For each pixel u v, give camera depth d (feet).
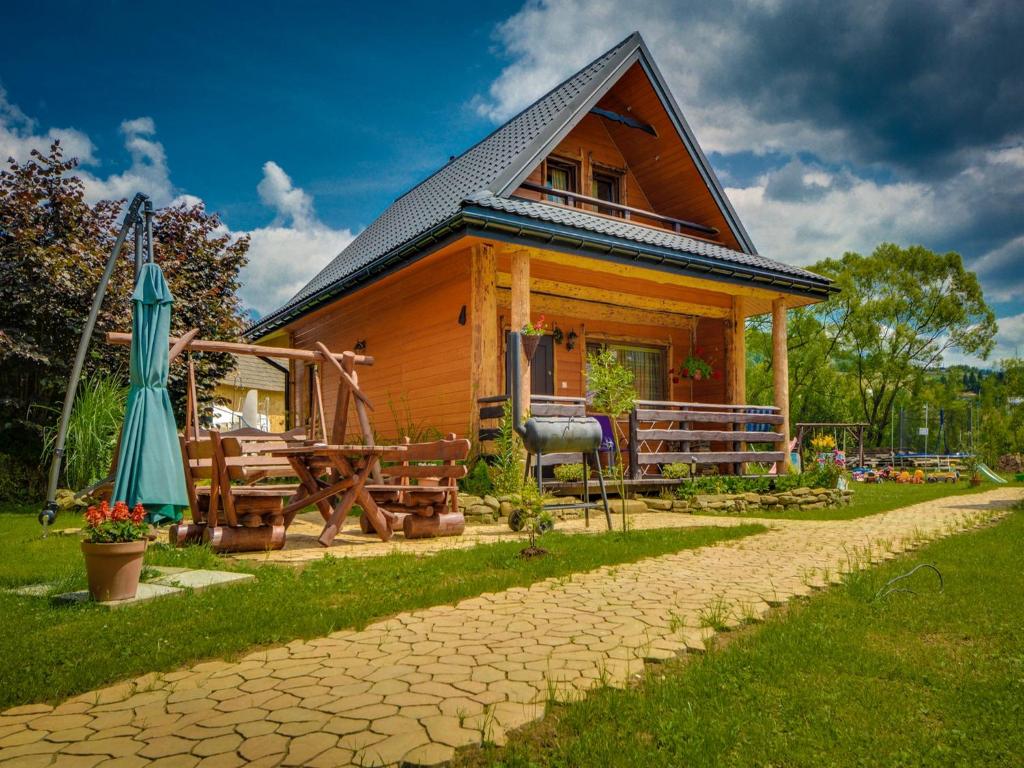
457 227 33.65
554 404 34.12
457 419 38.60
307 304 49.83
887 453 117.70
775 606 15.72
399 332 45.52
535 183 43.70
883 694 10.46
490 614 14.96
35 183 45.52
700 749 8.48
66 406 27.89
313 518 34.24
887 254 126.00
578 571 19.42
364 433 26.30
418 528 25.61
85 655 12.16
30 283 41.68
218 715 9.75
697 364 50.62
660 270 39.63
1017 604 15.64
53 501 27.71
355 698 10.30
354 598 16.06
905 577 18.38
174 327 49.80
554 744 8.78
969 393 162.61
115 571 15.55
